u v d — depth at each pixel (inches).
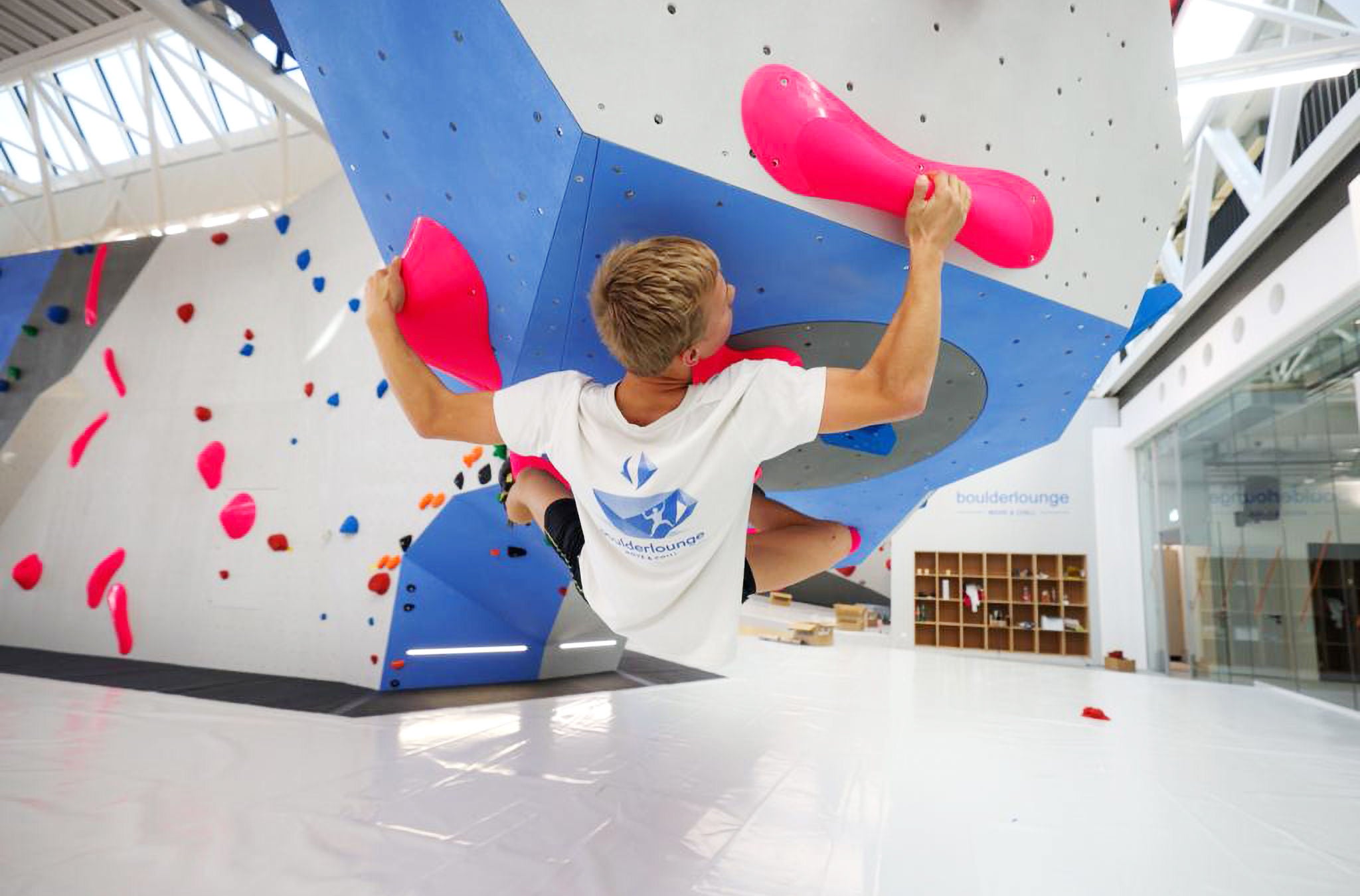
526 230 46.4
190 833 82.9
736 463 42.4
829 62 42.5
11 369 262.4
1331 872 90.3
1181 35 268.7
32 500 249.8
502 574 196.2
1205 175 305.3
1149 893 81.6
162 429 232.7
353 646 188.7
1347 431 238.7
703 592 46.7
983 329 57.0
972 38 48.3
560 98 36.8
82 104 439.5
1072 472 438.9
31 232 515.2
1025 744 165.5
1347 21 223.8
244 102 398.0
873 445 66.2
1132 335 66.7
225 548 212.8
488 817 94.3
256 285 226.4
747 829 95.6
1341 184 219.6
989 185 47.4
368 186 59.7
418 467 185.0
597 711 176.1
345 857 78.7
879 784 122.0
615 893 73.2
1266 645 293.6
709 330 40.9
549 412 46.7
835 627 550.9
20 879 68.3
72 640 230.5
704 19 38.6
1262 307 268.2
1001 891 79.7
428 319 53.9
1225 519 324.5
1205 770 148.3
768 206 42.6
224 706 154.4
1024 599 442.3
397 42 43.6
